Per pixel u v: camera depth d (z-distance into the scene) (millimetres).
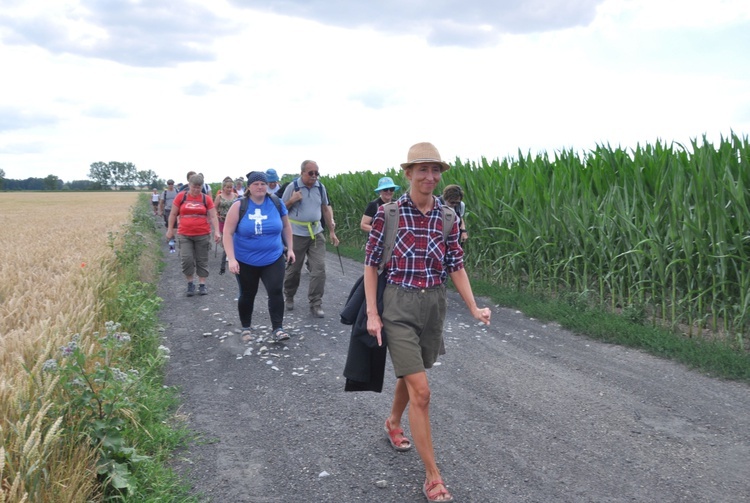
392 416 3678
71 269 8477
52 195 96062
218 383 5070
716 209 5527
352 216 16047
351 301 3324
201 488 3234
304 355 5852
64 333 4527
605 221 6926
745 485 3139
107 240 13023
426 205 3133
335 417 4238
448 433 3916
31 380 3256
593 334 6266
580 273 7707
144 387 4246
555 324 6883
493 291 8555
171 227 9133
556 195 7832
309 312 7867
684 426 3922
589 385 4766
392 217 3080
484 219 9289
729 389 4586
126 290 6719
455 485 3217
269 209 6184
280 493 3178
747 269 5453
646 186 6898
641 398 4445
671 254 6203
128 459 3178
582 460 3471
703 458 3459
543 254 8148
